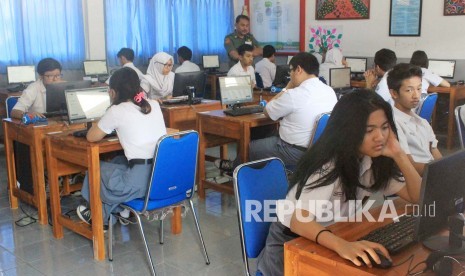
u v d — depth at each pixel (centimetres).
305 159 166
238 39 780
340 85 671
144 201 281
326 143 161
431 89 606
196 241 335
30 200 376
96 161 292
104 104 345
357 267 141
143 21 776
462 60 667
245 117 394
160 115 299
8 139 389
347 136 157
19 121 375
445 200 146
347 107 158
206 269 295
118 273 290
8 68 646
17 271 293
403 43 717
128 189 279
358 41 765
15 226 364
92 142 294
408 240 157
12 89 633
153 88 550
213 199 423
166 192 284
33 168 361
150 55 788
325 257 147
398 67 264
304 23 830
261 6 880
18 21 657
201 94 532
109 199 286
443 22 675
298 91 353
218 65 865
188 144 283
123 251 320
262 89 618
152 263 283
